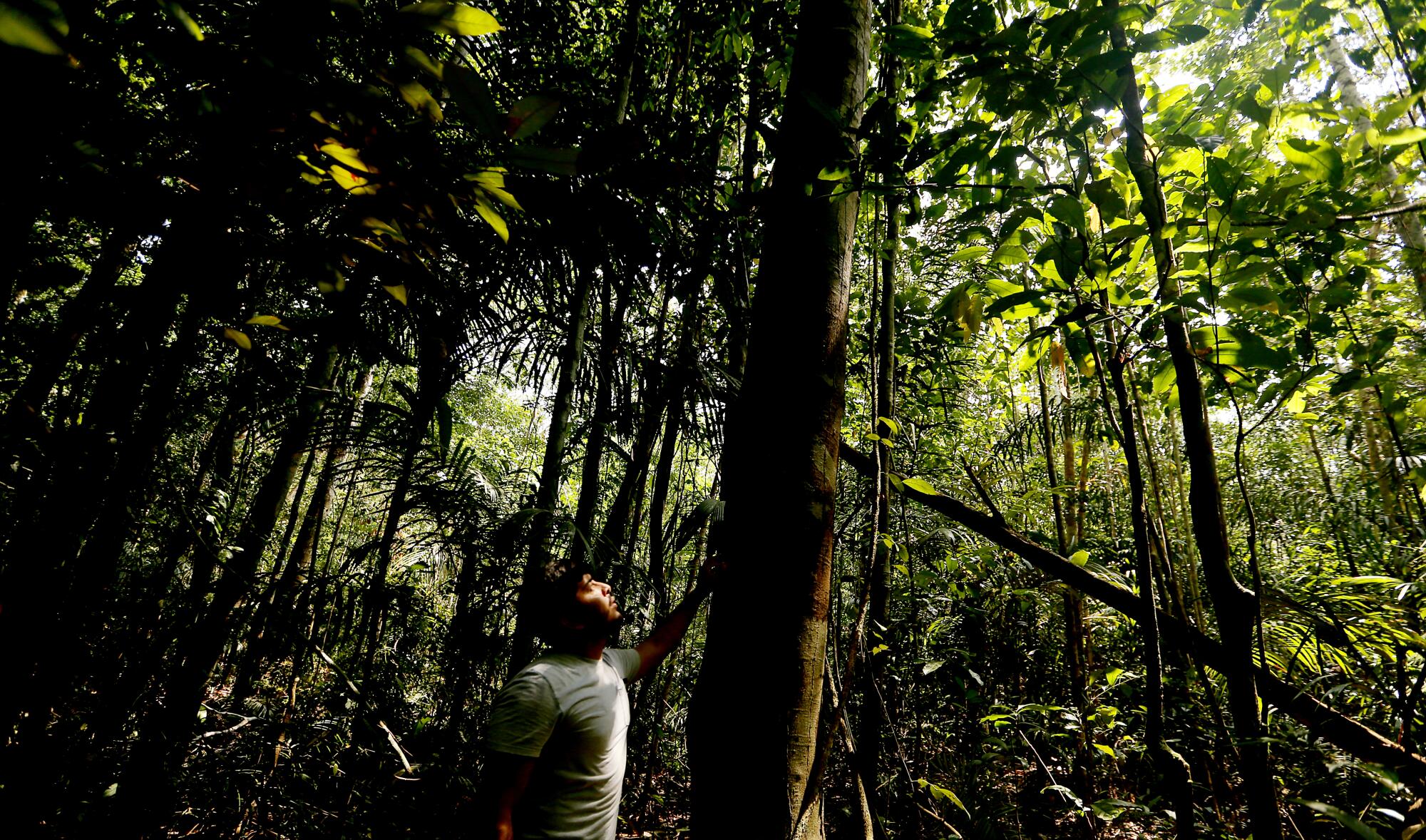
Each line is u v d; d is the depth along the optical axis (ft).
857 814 4.16
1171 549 9.20
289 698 8.98
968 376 12.81
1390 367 4.50
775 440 3.64
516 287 6.47
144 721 7.74
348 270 3.27
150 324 3.67
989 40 4.50
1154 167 4.51
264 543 8.61
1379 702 5.56
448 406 4.99
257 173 2.64
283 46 2.25
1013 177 4.66
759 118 7.78
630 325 8.57
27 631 4.32
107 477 4.57
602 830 4.83
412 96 2.43
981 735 9.52
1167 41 4.16
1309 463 10.57
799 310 3.82
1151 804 7.36
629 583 8.59
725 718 3.38
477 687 8.89
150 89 2.61
